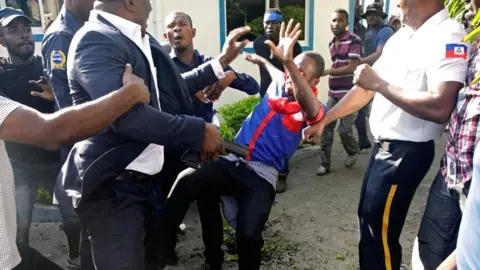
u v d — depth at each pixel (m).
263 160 2.54
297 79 2.29
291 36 2.29
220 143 1.98
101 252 1.99
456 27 2.01
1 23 3.12
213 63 2.62
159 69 2.17
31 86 3.16
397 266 2.47
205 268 3.14
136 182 2.04
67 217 2.70
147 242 2.37
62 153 2.50
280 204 4.42
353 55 5.02
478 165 1.15
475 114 1.92
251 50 7.24
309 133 2.52
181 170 2.60
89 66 1.78
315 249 3.52
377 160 2.37
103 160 1.86
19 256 1.67
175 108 2.21
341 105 2.61
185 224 3.98
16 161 3.00
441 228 2.21
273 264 3.32
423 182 4.95
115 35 1.86
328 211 4.24
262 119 2.59
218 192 2.57
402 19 2.25
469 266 1.20
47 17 5.44
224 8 6.95
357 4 8.87
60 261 3.42
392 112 2.26
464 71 1.98
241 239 2.45
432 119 2.01
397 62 2.25
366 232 2.45
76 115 1.52
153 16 6.54
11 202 1.64
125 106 1.62
